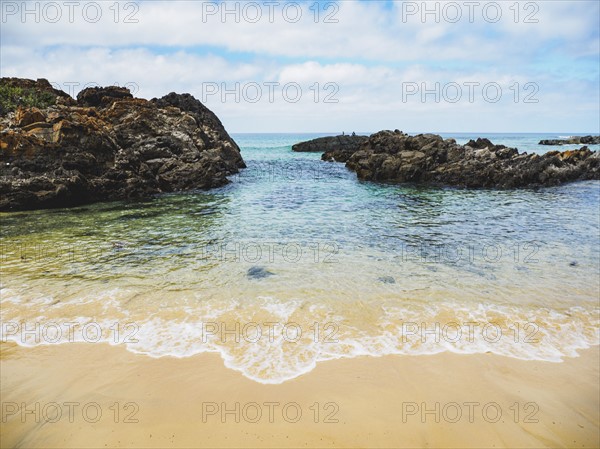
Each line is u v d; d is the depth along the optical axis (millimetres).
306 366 7965
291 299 11016
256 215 22875
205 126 53250
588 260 14547
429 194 31609
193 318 9883
